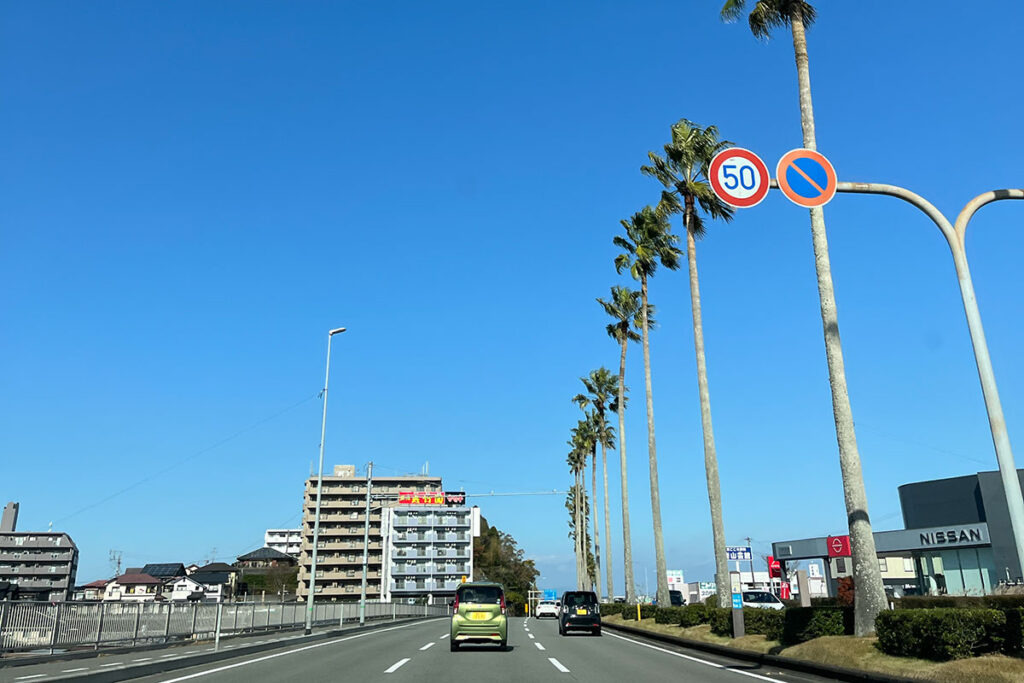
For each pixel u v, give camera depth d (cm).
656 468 3528
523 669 1516
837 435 1691
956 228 1023
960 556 4403
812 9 2014
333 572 10125
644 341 3712
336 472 10762
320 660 1767
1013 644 1149
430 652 2016
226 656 1919
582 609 2991
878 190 1072
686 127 3077
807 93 1950
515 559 12688
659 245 3712
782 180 1067
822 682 1266
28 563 8419
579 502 9031
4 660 1633
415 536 10119
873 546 1595
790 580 7062
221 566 12019
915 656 1245
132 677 1399
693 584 9394
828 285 1781
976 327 962
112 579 11281
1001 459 892
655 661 1708
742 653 1766
